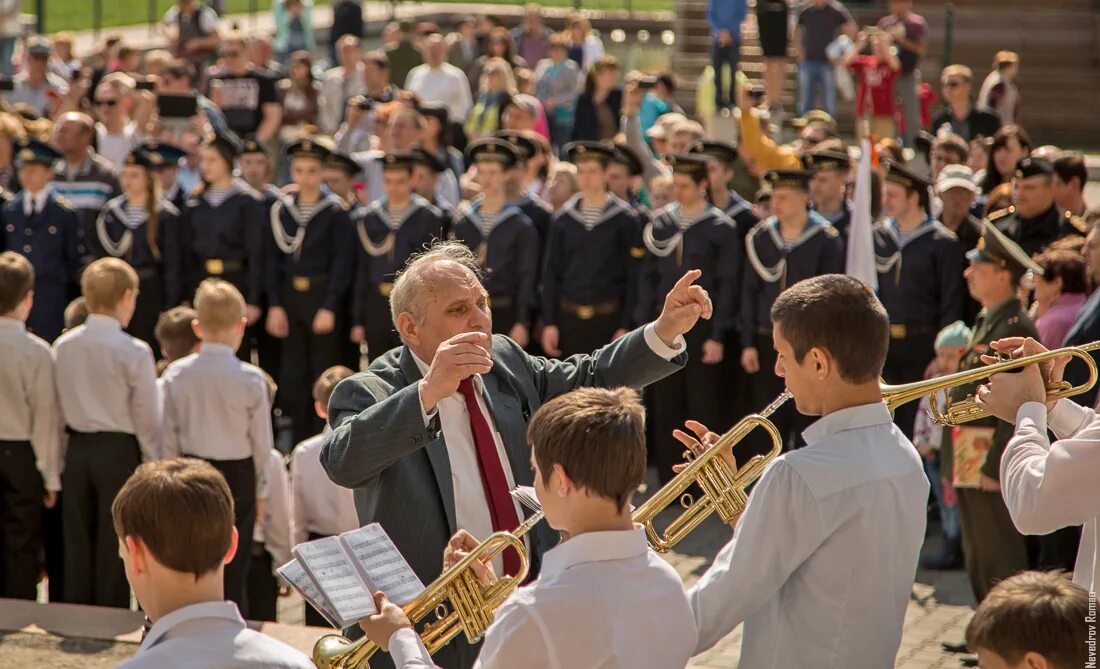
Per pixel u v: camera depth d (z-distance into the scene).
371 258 11.21
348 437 3.98
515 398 4.50
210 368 7.31
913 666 6.93
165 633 3.16
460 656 4.23
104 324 7.48
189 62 22.02
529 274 10.88
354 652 3.58
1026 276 8.22
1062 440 3.69
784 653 3.62
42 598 8.77
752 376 10.27
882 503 3.57
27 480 7.56
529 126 13.88
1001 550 7.16
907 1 18.34
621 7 29.56
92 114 17.53
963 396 7.08
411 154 11.45
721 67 19.66
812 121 13.47
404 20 21.23
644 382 4.62
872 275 9.30
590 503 3.26
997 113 16.34
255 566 7.57
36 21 25.94
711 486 3.84
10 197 11.99
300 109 18.64
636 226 10.65
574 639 3.13
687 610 3.32
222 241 11.53
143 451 7.58
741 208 10.45
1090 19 24.14
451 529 4.27
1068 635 3.12
